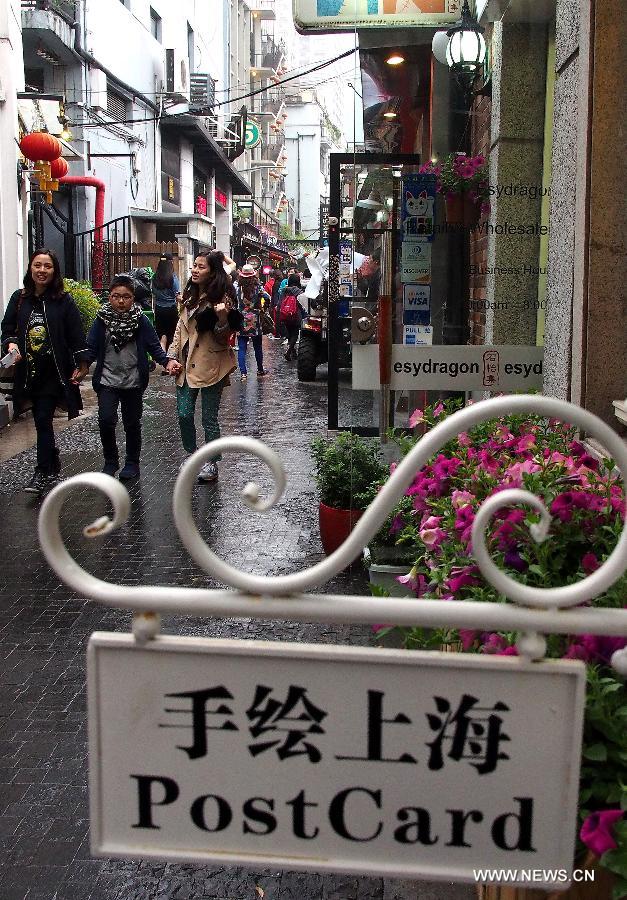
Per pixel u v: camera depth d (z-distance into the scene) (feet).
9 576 17.11
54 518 4.81
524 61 17.19
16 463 26.66
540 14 16.93
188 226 83.71
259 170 186.70
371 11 17.94
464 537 8.09
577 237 13.50
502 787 4.80
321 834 4.91
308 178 266.57
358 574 16.96
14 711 11.94
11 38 39.01
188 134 97.81
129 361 24.95
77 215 68.39
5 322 23.71
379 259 18.12
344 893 8.70
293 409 38.45
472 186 17.61
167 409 38.86
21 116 40.98
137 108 83.71
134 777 4.94
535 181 17.44
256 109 175.63
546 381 16.11
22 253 39.81
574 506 7.88
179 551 18.72
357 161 18.34
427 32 18.13
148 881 8.81
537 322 17.54
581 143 13.24
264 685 4.82
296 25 18.16
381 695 4.78
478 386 17.51
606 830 5.56
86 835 9.44
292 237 230.48
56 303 23.43
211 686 4.84
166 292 54.13
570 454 10.55
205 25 115.34
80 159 62.59
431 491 10.21
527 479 8.30
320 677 4.78
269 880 8.87
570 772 4.75
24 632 14.52
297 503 22.56
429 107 18.15
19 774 10.49
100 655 4.87
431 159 17.90
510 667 4.70
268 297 70.28
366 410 18.08
